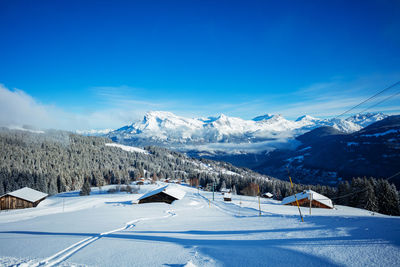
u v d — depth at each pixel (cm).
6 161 13812
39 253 745
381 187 5947
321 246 709
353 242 732
